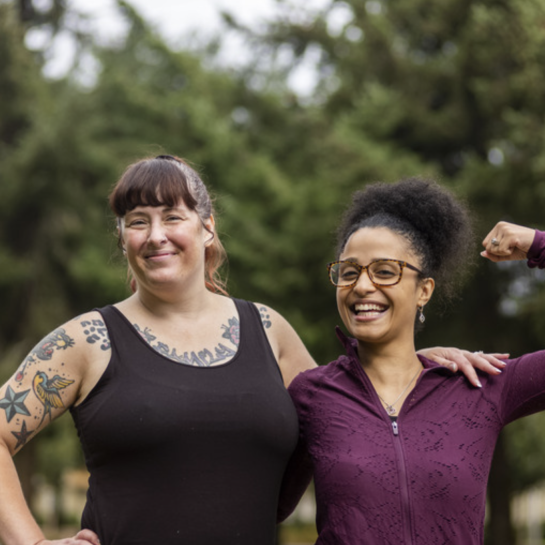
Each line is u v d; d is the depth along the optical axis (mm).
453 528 4039
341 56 22281
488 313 19047
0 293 21234
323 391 4441
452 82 20109
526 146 17469
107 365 4223
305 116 21406
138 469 4129
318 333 18250
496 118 18844
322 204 18438
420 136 20172
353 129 19391
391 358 4477
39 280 21094
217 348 4406
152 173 4379
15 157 20281
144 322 4418
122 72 22219
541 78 17922
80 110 20828
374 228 4516
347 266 4504
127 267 5047
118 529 4098
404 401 4309
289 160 21578
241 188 19938
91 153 20875
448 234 4652
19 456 20750
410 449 4141
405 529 4016
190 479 4105
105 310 4410
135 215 4395
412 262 4496
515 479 22875
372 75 20906
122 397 4148
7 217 21266
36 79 21219
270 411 4270
